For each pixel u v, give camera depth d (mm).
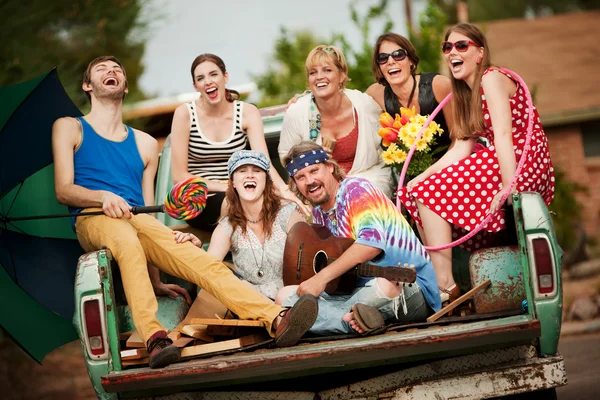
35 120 6055
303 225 5355
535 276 4832
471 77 5738
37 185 6172
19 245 6109
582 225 23016
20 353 12516
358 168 6523
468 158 5672
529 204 4879
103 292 4871
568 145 23688
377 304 5109
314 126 6523
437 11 13820
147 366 5070
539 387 4781
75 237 6219
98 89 5840
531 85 25172
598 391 7504
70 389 11664
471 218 5625
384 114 6301
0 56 10961
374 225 5156
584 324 12781
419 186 5680
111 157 5848
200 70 6383
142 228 5422
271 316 5062
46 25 11562
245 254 5715
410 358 4781
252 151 5676
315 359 4523
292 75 17969
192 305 5629
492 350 4816
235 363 4516
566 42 27297
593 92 24125
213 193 6219
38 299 6125
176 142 6492
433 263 5672
